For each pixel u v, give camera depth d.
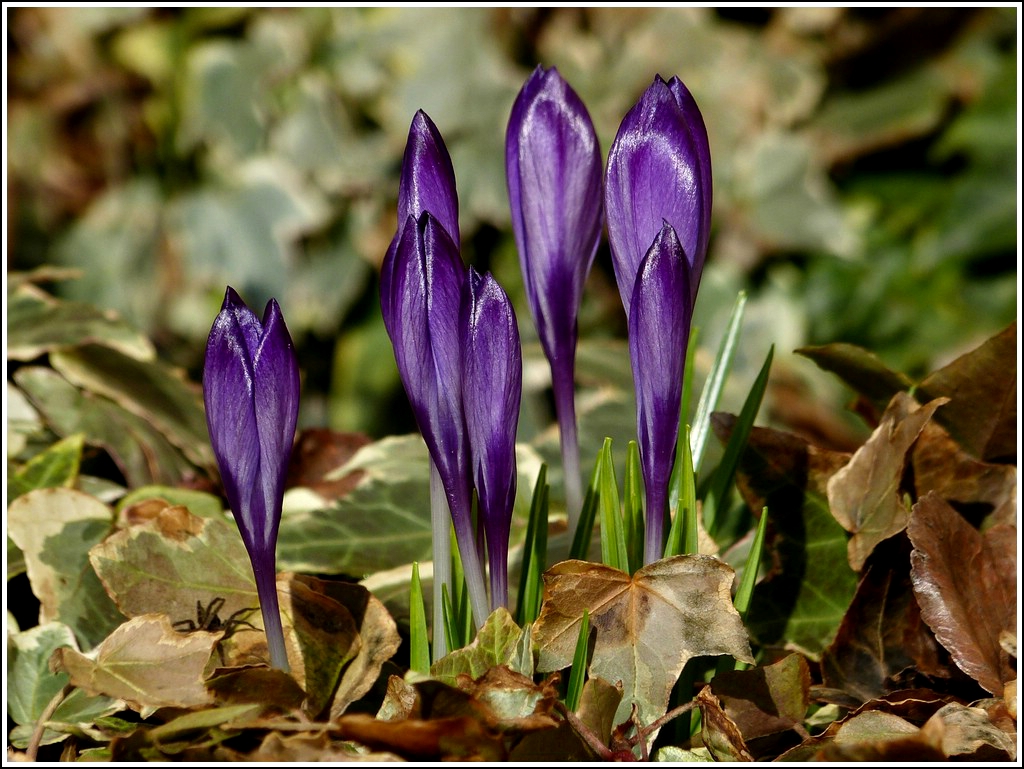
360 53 1.27
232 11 1.27
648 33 1.28
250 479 0.68
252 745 0.69
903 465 0.72
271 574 0.69
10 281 0.82
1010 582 0.72
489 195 1.24
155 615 0.70
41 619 0.74
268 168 1.29
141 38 1.29
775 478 0.74
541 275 0.70
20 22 1.29
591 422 0.81
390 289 0.68
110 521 0.75
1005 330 0.73
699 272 0.69
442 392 0.68
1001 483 0.74
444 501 0.70
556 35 1.27
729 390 0.92
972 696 0.72
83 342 0.81
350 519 0.77
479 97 1.24
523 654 0.69
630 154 0.68
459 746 0.67
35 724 0.71
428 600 0.74
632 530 0.71
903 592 0.72
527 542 0.72
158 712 0.69
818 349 0.75
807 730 0.71
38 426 0.81
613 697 0.68
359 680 0.70
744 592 0.71
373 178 1.28
